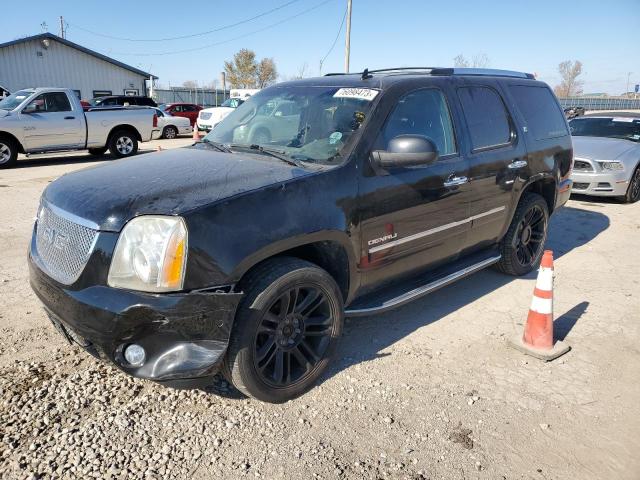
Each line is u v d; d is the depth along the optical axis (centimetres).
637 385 342
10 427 277
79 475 246
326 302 318
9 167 1284
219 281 263
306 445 274
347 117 353
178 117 2281
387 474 256
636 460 272
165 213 258
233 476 251
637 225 778
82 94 3269
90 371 332
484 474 259
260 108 416
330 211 309
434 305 464
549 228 758
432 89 400
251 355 283
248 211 276
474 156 421
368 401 314
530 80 535
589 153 922
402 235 362
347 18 2811
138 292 253
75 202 282
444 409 309
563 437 288
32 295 449
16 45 2970
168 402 305
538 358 372
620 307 470
